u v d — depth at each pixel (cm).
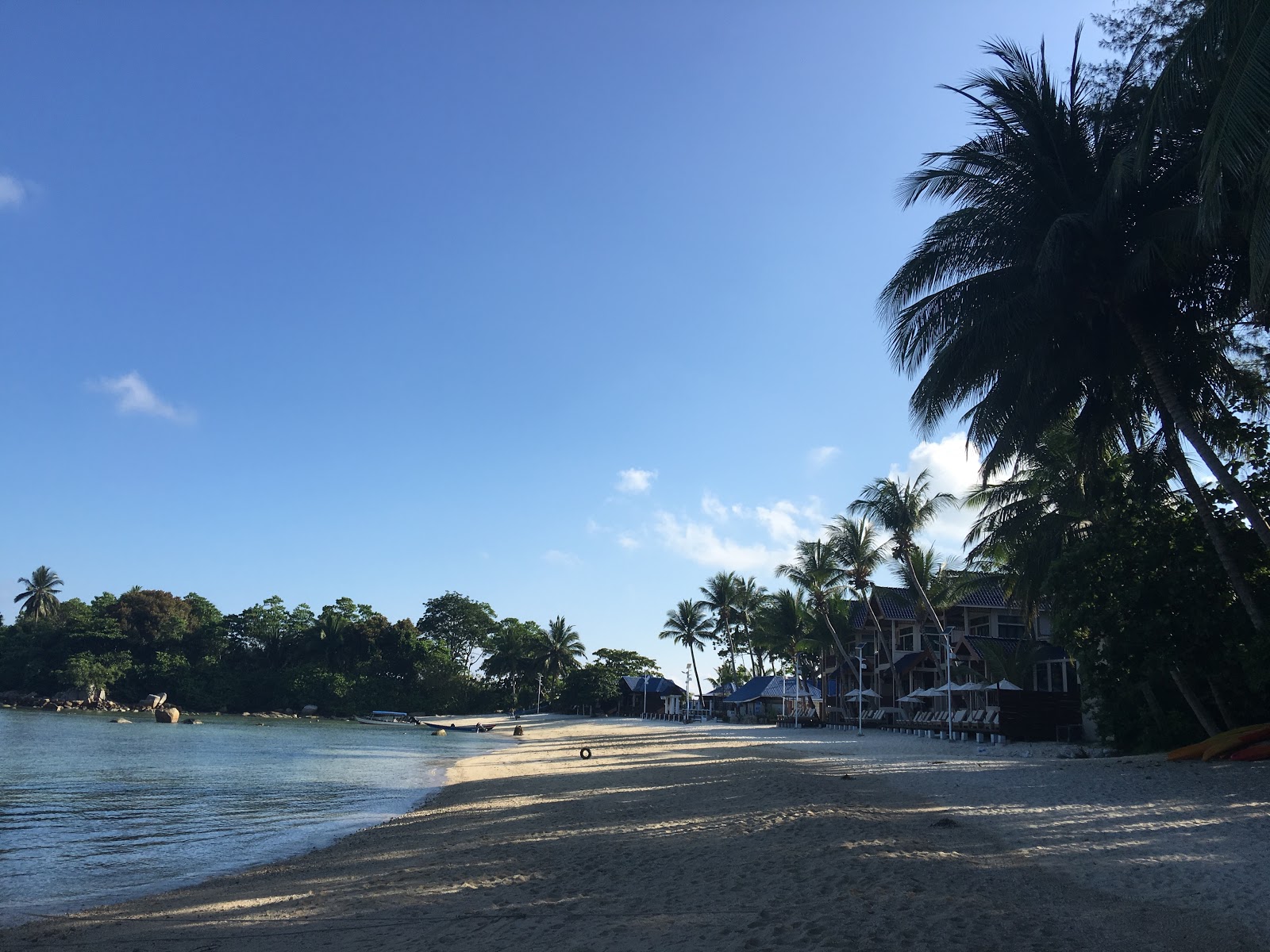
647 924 712
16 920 903
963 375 1989
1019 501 2923
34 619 9081
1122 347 1980
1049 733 3045
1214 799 1248
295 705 9162
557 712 10462
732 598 8156
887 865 872
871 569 4984
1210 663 1877
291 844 1424
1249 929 616
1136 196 1836
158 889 1078
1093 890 748
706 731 5359
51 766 2828
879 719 4994
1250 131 970
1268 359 1927
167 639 9181
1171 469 2128
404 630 10069
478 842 1297
